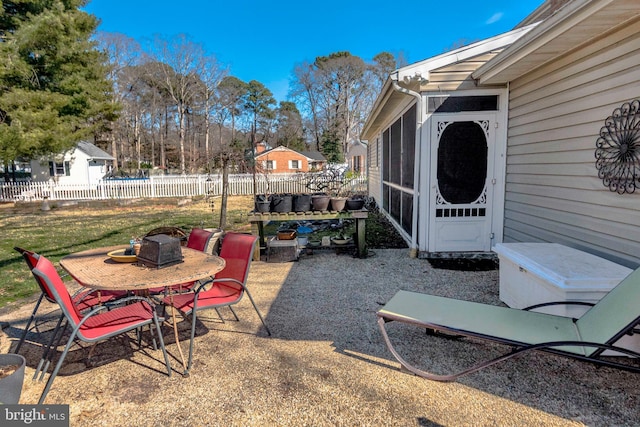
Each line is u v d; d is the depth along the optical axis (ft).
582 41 10.84
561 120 12.31
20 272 15.67
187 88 108.06
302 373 7.77
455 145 16.51
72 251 19.84
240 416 6.44
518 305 10.61
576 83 11.48
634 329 6.93
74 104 40.93
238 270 9.70
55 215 35.65
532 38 10.93
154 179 51.06
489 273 14.71
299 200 17.48
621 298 7.04
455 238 17.03
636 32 9.19
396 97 19.74
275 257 17.30
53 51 38.42
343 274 15.14
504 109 15.97
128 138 111.65
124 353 8.78
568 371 7.66
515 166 15.47
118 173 83.71
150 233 12.79
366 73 124.16
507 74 14.42
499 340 6.93
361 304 11.79
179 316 11.01
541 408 6.51
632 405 6.54
